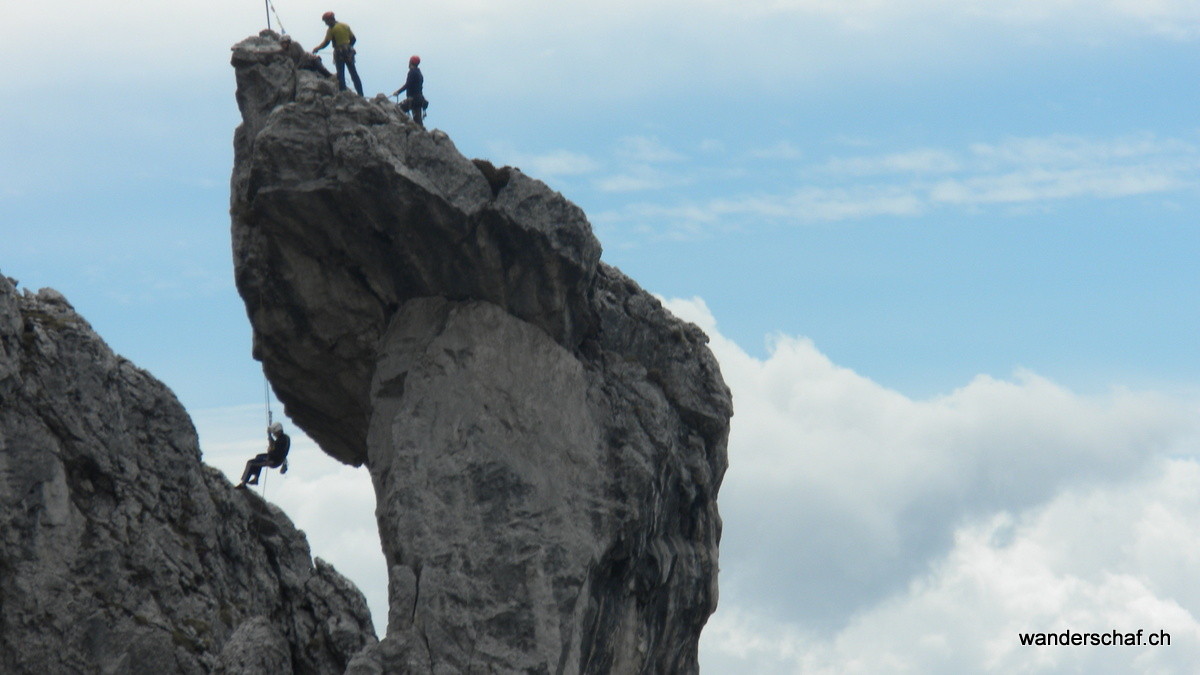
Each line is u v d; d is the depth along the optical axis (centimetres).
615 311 7281
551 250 6850
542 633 6550
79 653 7669
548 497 6756
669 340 7425
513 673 6469
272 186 6744
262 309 7106
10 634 7575
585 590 6719
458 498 6650
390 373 6856
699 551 7531
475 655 6475
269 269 7019
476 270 6869
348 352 7194
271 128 6744
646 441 7075
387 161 6612
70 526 7812
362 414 7519
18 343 7894
